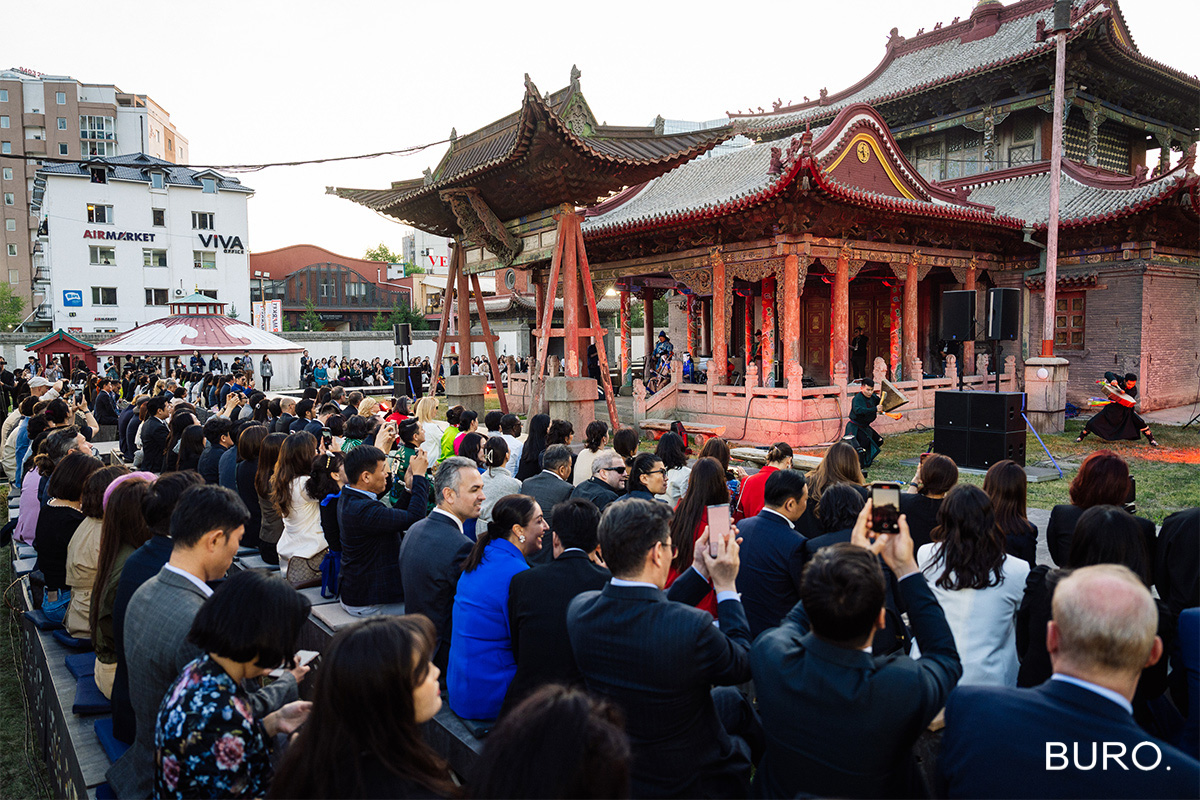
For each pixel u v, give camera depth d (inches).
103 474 206.4
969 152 1156.5
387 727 84.2
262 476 271.6
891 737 96.9
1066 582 90.8
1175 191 718.5
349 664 83.8
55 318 1940.2
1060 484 475.5
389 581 226.2
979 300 913.5
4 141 3038.9
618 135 631.8
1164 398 823.1
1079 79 1010.1
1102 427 637.3
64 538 222.4
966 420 513.3
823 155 724.7
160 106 3617.1
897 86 1222.3
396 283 2984.7
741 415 697.6
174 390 607.8
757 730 145.9
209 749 101.6
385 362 1784.0
